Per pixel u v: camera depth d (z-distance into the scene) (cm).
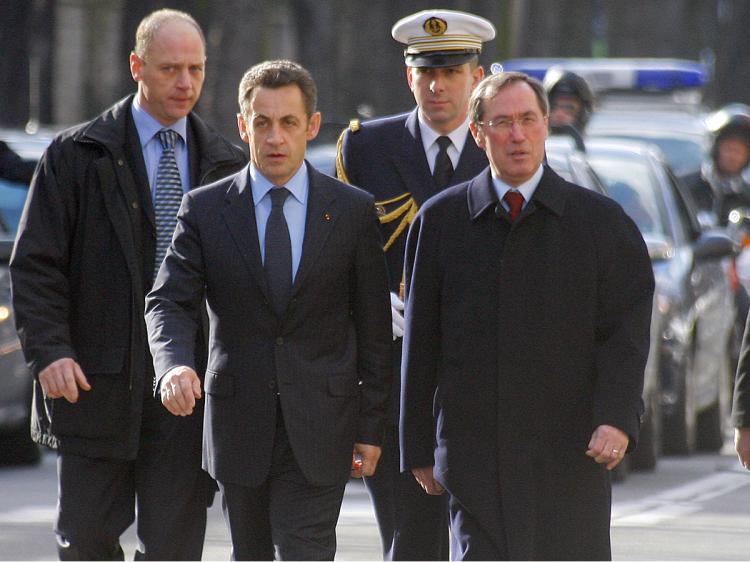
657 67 6247
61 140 1866
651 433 3134
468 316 1655
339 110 10419
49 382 1808
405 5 9794
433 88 1961
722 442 3603
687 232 3509
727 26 14500
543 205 1652
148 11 7575
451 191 1684
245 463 1703
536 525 1650
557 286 1648
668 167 3594
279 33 11188
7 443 3150
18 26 8188
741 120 4316
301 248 1716
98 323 1845
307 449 1697
